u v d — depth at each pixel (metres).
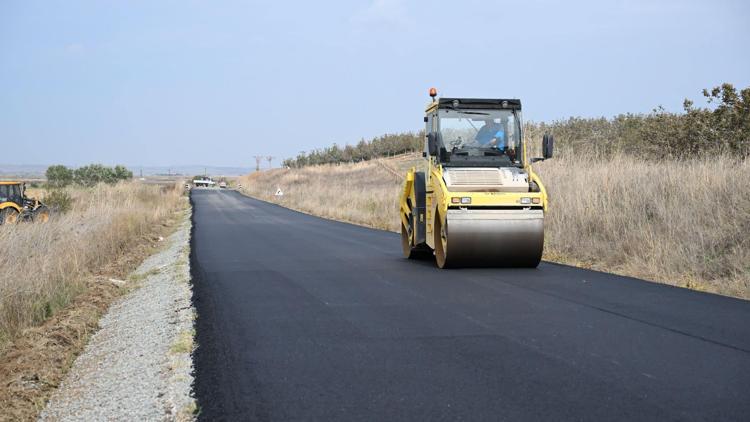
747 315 8.02
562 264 13.30
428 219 13.39
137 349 7.81
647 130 21.94
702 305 8.69
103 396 6.21
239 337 7.51
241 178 116.31
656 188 15.45
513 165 12.94
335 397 5.29
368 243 19.09
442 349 6.65
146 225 27.39
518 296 9.52
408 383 5.57
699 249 11.80
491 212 12.02
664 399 4.97
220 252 17.22
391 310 8.76
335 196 43.50
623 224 14.65
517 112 13.17
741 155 17.50
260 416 4.95
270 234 23.06
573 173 18.94
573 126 26.80
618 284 10.53
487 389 5.34
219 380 5.93
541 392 5.22
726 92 18.81
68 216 20.88
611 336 6.99
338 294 10.14
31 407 6.27
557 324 7.63
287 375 5.95
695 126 19.42
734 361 5.96
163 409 5.46
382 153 80.75
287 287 10.98
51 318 10.30
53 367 7.65
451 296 9.66
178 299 10.55
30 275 11.16
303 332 7.64
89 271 14.84
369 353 6.59
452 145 13.01
